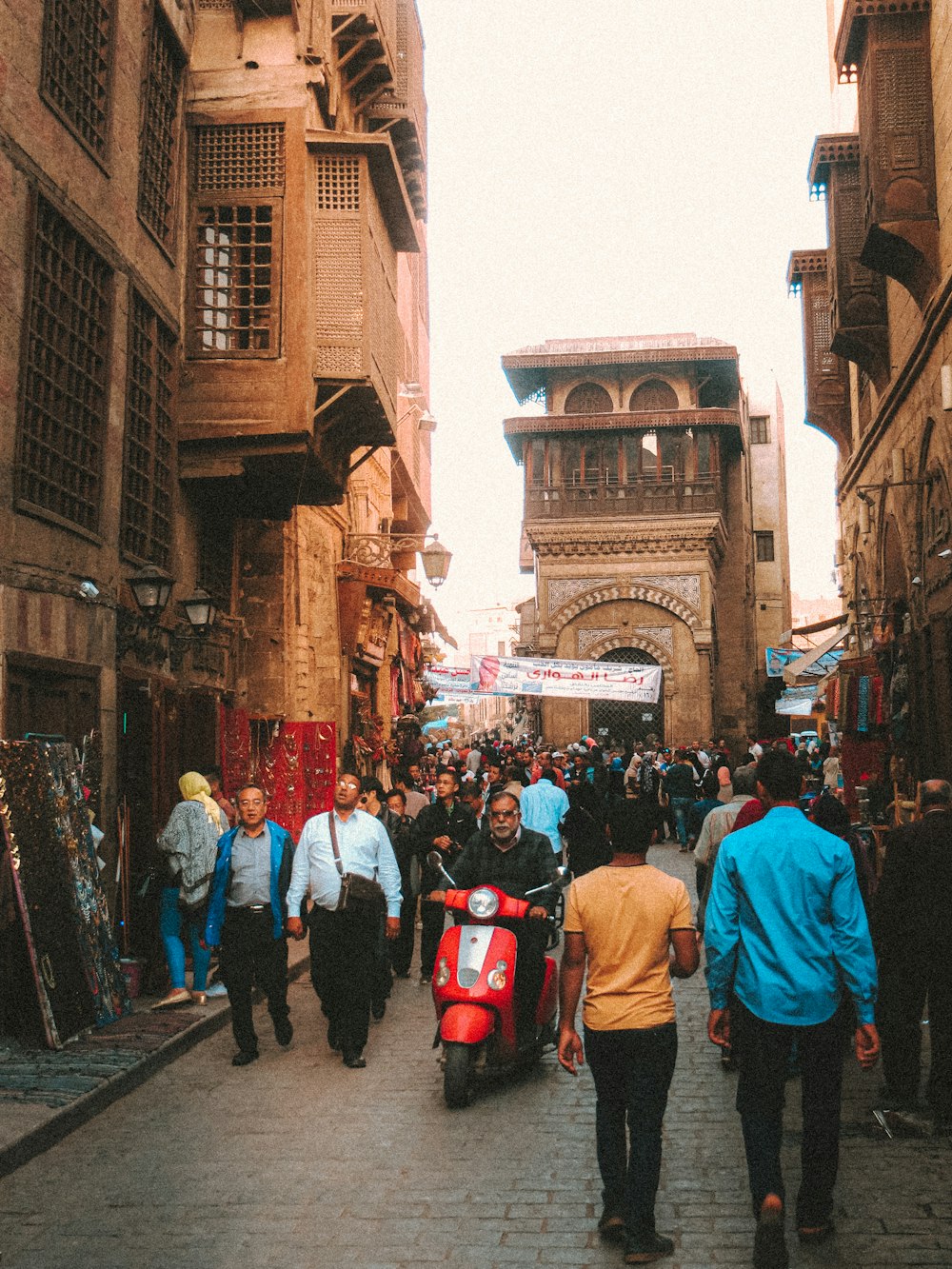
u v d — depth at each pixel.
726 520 43.59
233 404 12.79
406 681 30.92
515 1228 4.91
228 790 13.75
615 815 4.97
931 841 6.50
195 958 9.50
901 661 16.61
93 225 10.34
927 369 14.83
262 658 16.58
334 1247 4.73
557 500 38.25
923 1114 6.44
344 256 13.17
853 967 4.62
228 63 13.32
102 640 10.22
